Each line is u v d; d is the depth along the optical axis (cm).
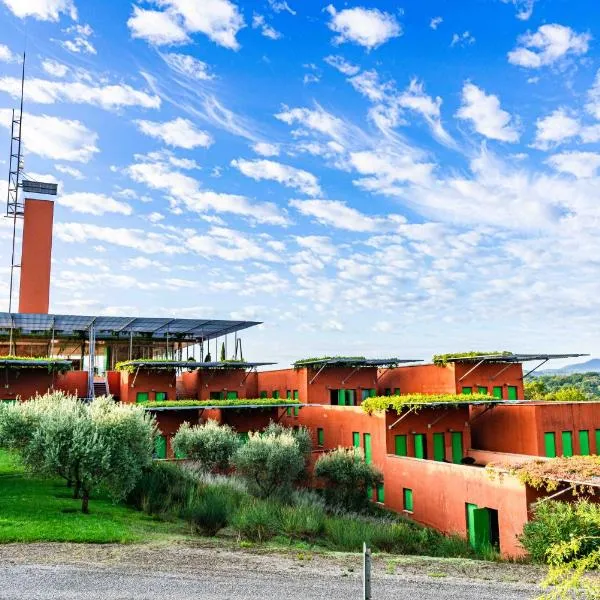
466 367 3309
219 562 1148
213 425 2578
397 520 2241
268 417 3147
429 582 1102
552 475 1628
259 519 1493
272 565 1155
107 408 1639
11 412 1709
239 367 3722
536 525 1480
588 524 1365
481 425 3017
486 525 1772
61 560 1081
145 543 1255
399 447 2588
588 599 650
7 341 3703
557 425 2730
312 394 3697
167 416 2903
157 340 4003
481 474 1892
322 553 1315
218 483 2064
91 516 1442
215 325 3478
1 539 1181
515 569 1268
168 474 1978
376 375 3934
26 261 4066
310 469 2719
